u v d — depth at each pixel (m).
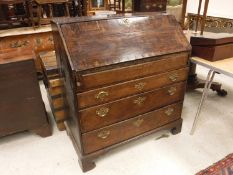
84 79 1.13
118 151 1.60
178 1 3.23
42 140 1.73
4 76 1.42
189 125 1.88
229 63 1.44
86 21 1.20
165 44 1.36
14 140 1.74
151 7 2.87
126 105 1.36
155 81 1.39
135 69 1.27
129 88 1.31
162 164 1.49
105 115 1.31
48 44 2.51
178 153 1.58
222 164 1.47
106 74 1.18
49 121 1.90
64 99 1.58
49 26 2.51
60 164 1.50
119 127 1.41
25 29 2.42
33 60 1.46
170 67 1.41
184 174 1.41
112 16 1.32
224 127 1.86
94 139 1.35
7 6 2.43
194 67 2.40
